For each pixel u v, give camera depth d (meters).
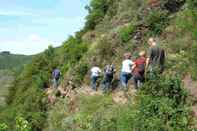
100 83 24.41
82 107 22.89
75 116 21.72
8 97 40.03
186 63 19.56
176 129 15.86
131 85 21.03
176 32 22.61
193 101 17.12
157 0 25.38
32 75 37.81
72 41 33.88
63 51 34.19
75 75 27.22
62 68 30.81
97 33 30.94
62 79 29.72
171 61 20.16
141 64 19.80
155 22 24.17
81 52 30.28
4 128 23.05
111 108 20.09
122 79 21.23
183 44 21.39
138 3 27.45
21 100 34.16
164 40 22.84
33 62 38.59
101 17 32.44
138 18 25.41
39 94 31.12
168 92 17.34
